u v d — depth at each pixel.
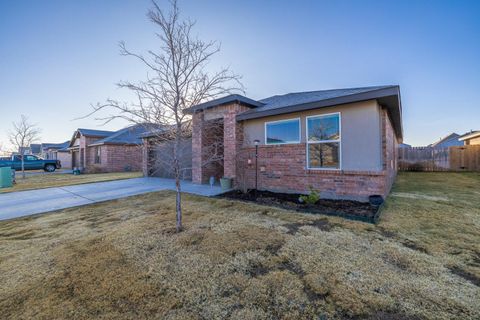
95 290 2.17
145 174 13.40
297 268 2.52
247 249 3.02
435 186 8.50
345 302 1.94
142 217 4.68
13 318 1.82
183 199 6.41
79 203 6.18
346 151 5.87
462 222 4.07
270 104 8.40
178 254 2.91
